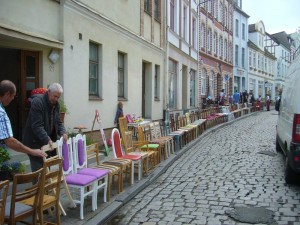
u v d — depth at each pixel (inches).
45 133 217.0
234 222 219.3
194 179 327.0
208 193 280.7
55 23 375.2
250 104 1429.6
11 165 244.4
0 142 240.8
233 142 562.3
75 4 403.2
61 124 241.6
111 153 422.9
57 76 384.5
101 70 479.5
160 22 756.0
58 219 194.5
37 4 346.3
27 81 366.6
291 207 245.6
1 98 172.2
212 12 1293.1
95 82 476.1
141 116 640.4
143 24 645.9
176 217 229.9
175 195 278.8
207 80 1243.2
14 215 159.3
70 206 241.3
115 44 520.4
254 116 1219.9
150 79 703.7
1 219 147.0
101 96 479.8
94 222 214.8
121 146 336.5
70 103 399.5
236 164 387.9
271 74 2375.7
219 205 251.1
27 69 366.6
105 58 488.1
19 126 366.0
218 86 1421.0
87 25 434.9
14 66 369.1
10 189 233.3
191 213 236.5
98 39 465.7
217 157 433.7
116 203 251.8
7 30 304.0
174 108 895.1
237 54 1715.1
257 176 331.9
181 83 933.2
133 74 597.9
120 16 538.6
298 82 291.0
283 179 319.9
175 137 475.5
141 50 636.7
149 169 358.6
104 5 482.3
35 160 222.1
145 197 277.0
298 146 273.1
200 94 1151.6
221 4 1433.3
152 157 362.3
